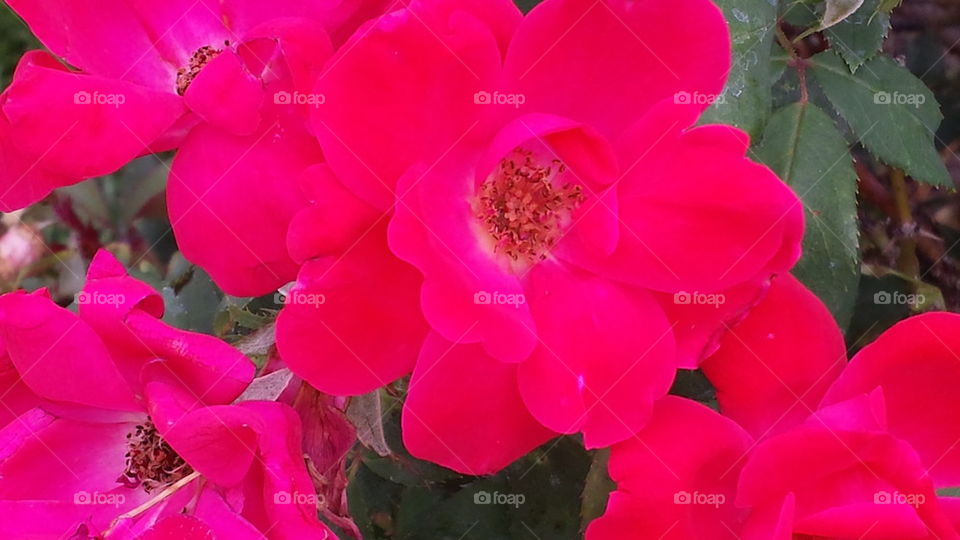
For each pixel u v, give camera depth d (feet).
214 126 0.65
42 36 0.67
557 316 0.67
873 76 0.84
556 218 0.69
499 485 0.91
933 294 0.97
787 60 0.83
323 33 0.63
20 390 0.67
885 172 1.06
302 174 0.61
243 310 0.81
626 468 0.63
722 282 0.64
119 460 0.70
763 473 0.61
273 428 0.62
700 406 0.64
